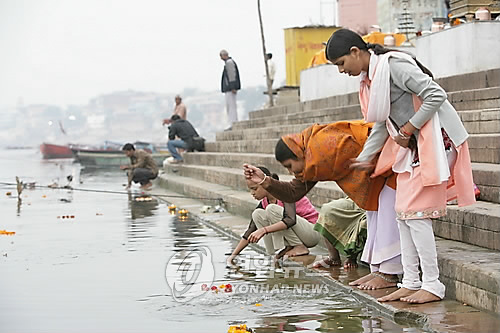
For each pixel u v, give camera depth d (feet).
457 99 33.19
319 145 20.13
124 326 18.34
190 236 33.27
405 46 43.27
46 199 55.01
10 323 18.89
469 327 16.55
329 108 48.73
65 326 18.48
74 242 32.22
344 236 23.47
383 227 20.48
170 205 48.29
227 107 72.74
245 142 56.39
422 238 18.83
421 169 18.42
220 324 18.20
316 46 72.02
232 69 71.87
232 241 31.35
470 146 28.73
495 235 20.61
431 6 56.90
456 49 39.01
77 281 23.67
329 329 17.51
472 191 18.86
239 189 46.03
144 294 21.66
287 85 73.36
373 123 20.66
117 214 43.78
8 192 60.70
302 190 20.85
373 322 18.01
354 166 19.61
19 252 29.73
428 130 18.44
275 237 26.50
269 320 18.44
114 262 26.94
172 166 67.72
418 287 19.47
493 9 40.42
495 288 17.43
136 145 121.80
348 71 19.67
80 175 86.94
